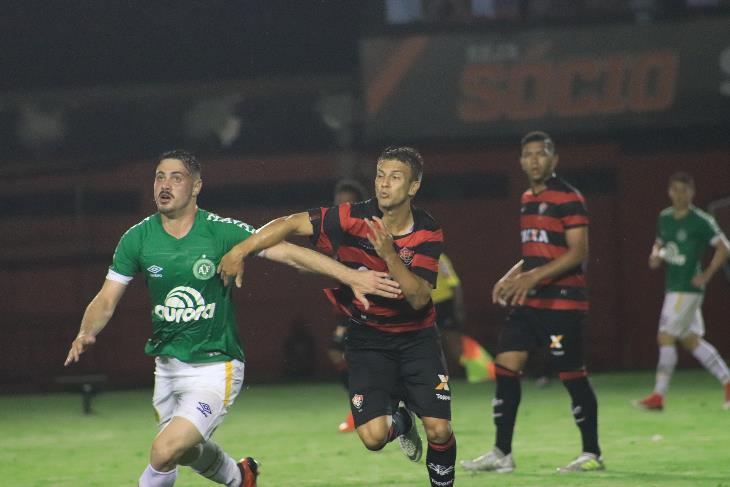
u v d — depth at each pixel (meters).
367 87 64.81
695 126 65.69
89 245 71.00
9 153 72.19
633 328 68.88
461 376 66.00
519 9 63.72
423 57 63.94
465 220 70.31
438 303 37.22
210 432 18.66
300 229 19.94
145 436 38.53
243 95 71.50
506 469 26.41
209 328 19.17
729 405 40.78
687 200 40.28
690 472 25.83
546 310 26.25
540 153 26.27
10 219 71.38
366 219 19.08
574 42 63.09
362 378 20.42
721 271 68.31
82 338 18.91
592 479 24.94
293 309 71.00
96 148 72.12
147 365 70.69
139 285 70.88
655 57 62.94
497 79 64.06
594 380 59.22
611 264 69.38
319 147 71.25
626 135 68.75
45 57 72.19
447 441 20.19
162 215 19.30
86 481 27.61
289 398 53.88
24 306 71.31
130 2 71.81
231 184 71.56
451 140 68.88
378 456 30.67
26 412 49.72
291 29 71.31
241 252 18.84
